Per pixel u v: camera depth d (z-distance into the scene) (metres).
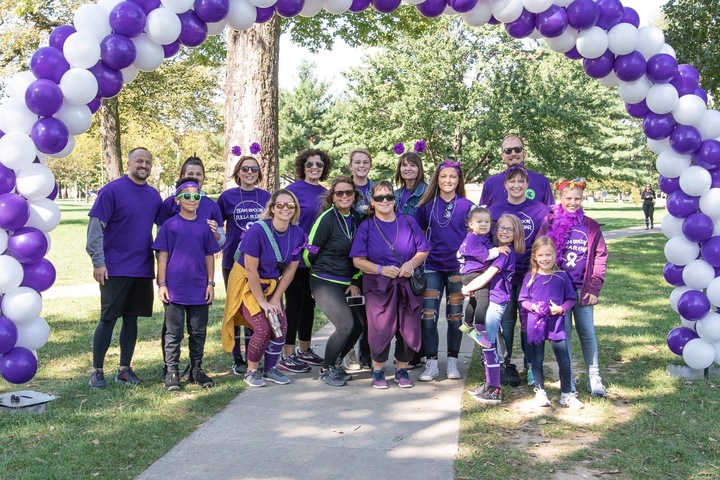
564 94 29.20
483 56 29.55
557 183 5.34
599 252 5.13
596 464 3.85
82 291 10.74
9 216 4.40
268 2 5.07
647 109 5.57
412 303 5.30
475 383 5.57
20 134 4.43
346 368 6.13
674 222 5.63
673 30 15.20
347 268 5.55
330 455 4.00
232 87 10.43
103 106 24.06
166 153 44.50
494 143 28.16
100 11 4.65
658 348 6.67
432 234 5.71
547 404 4.93
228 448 4.10
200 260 5.32
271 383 5.57
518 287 5.47
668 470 3.75
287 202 5.38
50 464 3.80
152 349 6.72
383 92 30.72
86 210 46.34
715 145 5.34
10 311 4.50
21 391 5.01
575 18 5.13
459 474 3.72
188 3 4.80
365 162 6.11
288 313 5.98
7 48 22.08
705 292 5.59
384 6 5.32
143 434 4.28
